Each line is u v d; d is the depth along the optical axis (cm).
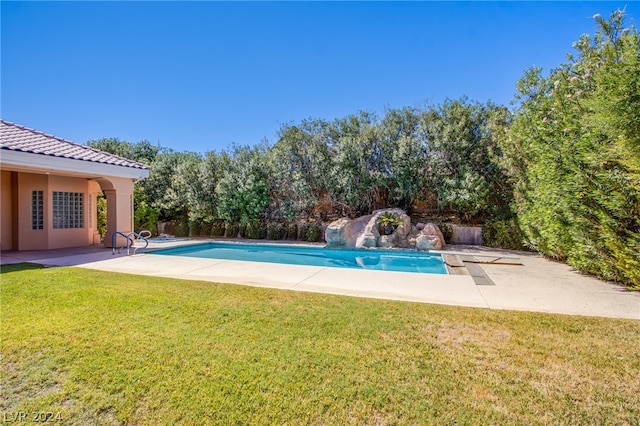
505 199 1520
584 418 271
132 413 281
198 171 1967
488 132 1563
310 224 1806
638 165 557
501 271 907
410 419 271
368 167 1692
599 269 795
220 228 1962
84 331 437
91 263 1028
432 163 1571
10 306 539
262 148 1952
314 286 715
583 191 739
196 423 268
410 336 427
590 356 373
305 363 356
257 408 284
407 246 1467
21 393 309
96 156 1399
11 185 1408
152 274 850
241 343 404
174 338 417
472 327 458
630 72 516
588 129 720
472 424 264
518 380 325
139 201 2012
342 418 272
